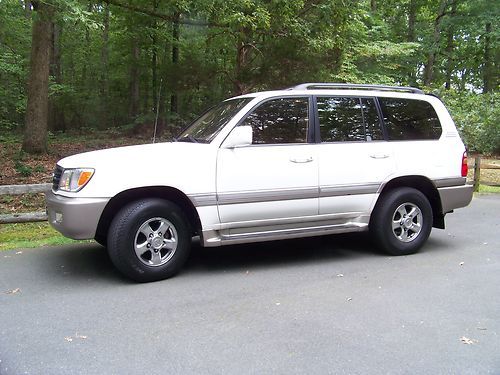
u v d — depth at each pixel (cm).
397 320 395
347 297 448
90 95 2611
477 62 3002
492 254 605
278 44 1214
